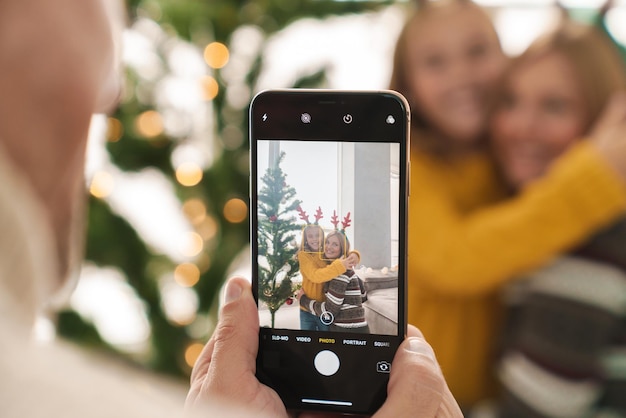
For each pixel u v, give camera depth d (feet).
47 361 0.37
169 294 3.98
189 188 3.78
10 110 0.51
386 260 1.53
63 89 0.52
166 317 3.83
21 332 0.37
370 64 4.01
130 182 4.04
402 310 1.51
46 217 0.56
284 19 3.69
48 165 0.53
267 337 1.53
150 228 4.08
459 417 1.43
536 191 3.35
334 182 1.54
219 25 3.68
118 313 4.27
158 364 3.77
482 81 3.59
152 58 3.69
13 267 0.38
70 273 0.63
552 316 3.21
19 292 0.39
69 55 0.52
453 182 3.64
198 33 3.68
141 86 3.63
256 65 3.73
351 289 1.53
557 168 3.43
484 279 3.41
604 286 3.14
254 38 3.77
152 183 4.05
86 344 3.64
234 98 3.75
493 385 3.54
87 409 0.36
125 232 3.71
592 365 3.16
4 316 0.36
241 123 3.75
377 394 1.51
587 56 3.43
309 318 1.53
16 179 0.45
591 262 3.20
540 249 3.28
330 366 1.50
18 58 0.50
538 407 3.21
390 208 1.53
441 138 3.66
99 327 3.72
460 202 3.67
